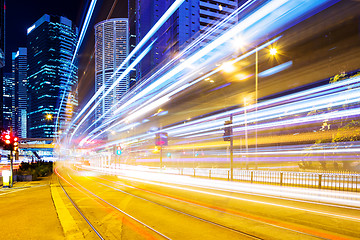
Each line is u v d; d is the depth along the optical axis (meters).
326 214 9.58
